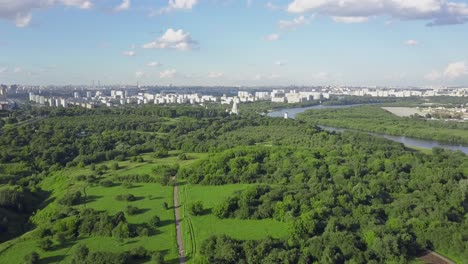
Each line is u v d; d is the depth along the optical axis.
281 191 172.25
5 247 136.75
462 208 163.75
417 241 135.00
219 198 178.25
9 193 174.62
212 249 127.50
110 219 149.25
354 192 172.88
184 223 152.88
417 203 164.75
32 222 165.62
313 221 139.00
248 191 169.75
